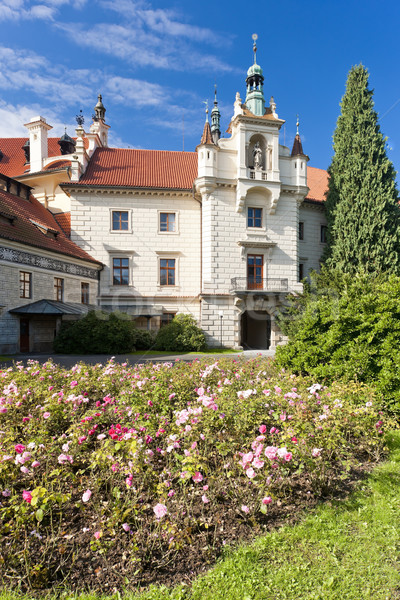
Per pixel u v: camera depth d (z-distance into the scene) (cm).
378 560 312
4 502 332
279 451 347
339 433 454
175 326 2486
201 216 2912
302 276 3203
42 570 282
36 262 2136
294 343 859
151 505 359
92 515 347
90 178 2916
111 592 273
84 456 418
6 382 684
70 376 745
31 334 2147
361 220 2712
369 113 2877
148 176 3062
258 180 2728
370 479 448
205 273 2748
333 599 268
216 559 309
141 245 2870
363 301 742
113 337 2138
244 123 2739
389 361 654
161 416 506
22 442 452
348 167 2867
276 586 280
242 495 371
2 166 3528
